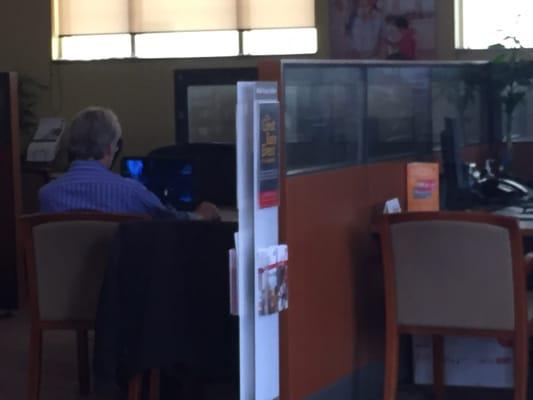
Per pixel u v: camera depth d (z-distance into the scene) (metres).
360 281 4.28
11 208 6.22
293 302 3.73
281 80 3.62
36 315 4.07
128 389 3.90
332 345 4.06
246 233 3.38
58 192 4.20
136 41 8.41
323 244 3.96
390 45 7.47
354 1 7.59
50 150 7.87
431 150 4.84
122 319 3.63
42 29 8.41
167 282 3.61
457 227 3.76
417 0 7.36
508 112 5.25
